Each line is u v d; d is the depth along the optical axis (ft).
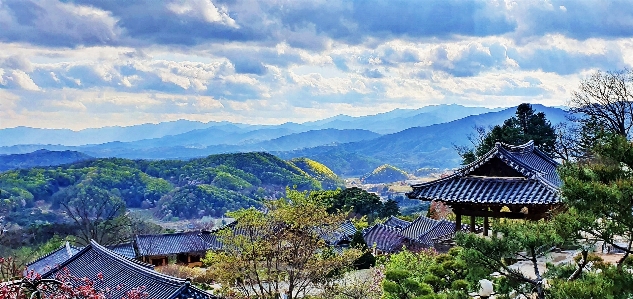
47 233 230.68
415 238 154.40
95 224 214.28
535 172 75.41
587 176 39.81
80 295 46.11
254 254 77.15
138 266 94.99
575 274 42.34
